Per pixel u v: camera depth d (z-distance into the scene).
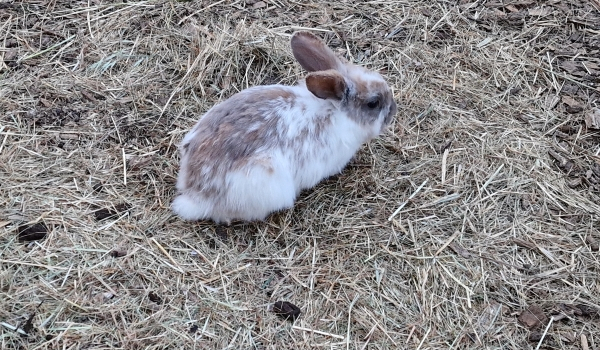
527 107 1.06
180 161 0.92
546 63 1.13
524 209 0.91
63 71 1.06
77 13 1.16
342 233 0.87
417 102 1.05
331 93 0.85
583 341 0.77
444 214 0.90
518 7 1.23
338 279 0.82
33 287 0.76
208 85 1.06
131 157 0.94
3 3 1.16
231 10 1.18
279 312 0.78
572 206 0.92
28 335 0.72
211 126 0.85
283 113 0.85
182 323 0.75
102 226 0.84
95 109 1.00
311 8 1.21
